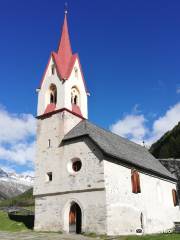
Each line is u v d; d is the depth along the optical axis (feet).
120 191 105.09
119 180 106.01
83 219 100.27
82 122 120.67
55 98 126.21
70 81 126.52
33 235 96.68
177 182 158.30
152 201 124.88
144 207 117.60
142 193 118.93
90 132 111.75
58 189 109.91
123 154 117.50
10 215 139.33
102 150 101.55
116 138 136.56
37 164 119.34
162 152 264.52
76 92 130.82
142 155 147.13
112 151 108.99
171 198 143.33
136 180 113.19
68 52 135.44
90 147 106.42
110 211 97.91
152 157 163.12
